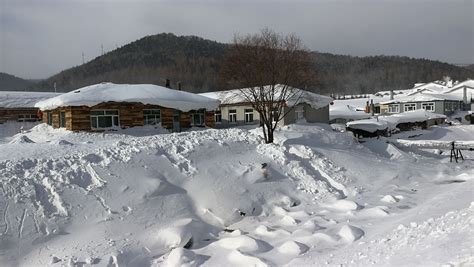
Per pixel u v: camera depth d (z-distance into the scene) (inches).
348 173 657.6
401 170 691.4
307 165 661.9
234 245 390.9
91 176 502.9
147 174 531.2
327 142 887.7
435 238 319.3
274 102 907.4
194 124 1113.4
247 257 356.2
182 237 420.5
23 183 457.7
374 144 932.0
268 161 641.0
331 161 689.0
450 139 1593.3
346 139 927.0
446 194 523.2
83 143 695.7
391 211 481.7
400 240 343.3
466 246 281.4
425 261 274.1
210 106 1097.4
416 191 588.4
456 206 434.3
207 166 586.9
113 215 452.1
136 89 1032.2
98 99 929.5
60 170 499.5
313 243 387.2
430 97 2315.5
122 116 962.1
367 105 2353.6
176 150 609.0
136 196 487.8
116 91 995.9
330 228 431.5
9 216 412.8
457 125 1921.8
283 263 346.0
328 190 593.3
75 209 446.3
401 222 414.0
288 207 546.3
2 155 559.5
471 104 2518.5
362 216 471.8
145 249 407.2
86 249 393.7
